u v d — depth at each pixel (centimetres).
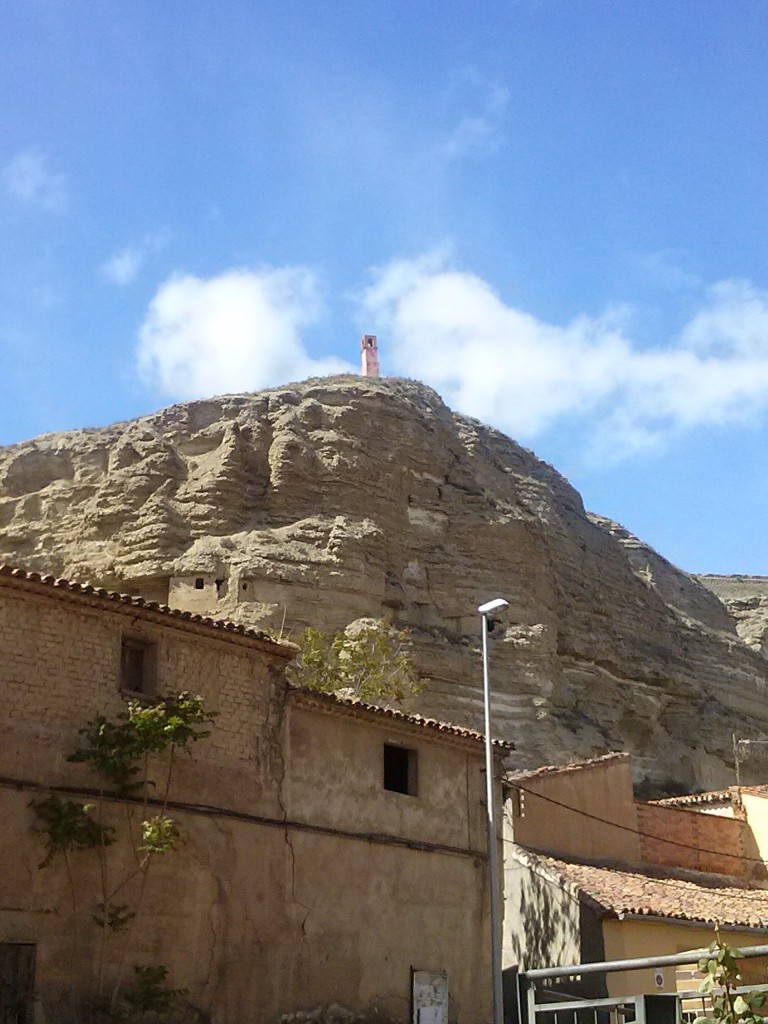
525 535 8794
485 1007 2989
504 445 9888
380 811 2898
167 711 2464
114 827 2392
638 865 3744
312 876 2703
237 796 2623
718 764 9600
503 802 3344
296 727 2784
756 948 1552
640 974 3034
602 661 9106
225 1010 2478
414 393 9356
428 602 8194
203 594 7425
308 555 7712
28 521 8238
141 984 2316
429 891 2944
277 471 8119
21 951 2242
